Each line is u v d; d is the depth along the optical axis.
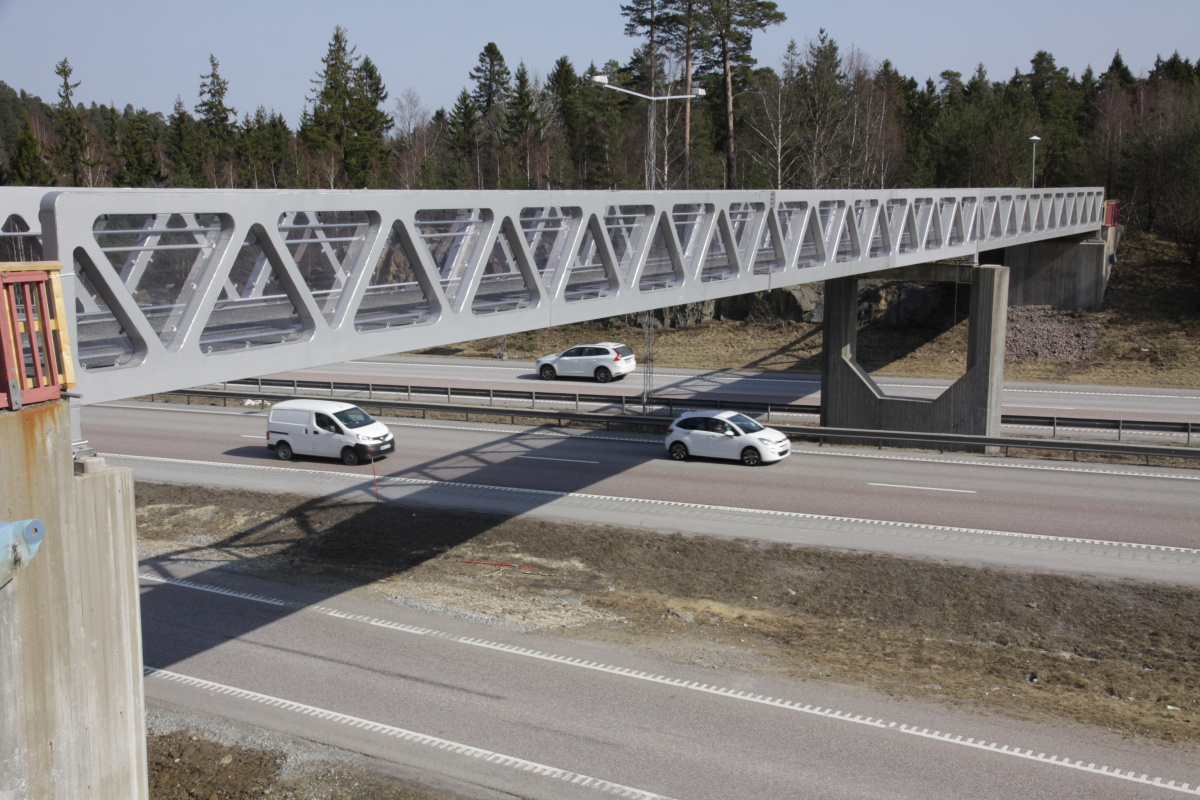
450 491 22.14
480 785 10.19
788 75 56.19
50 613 7.66
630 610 15.15
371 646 14.00
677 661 13.24
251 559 18.20
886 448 25.58
